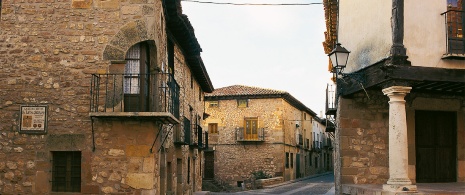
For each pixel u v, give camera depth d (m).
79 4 10.86
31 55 10.77
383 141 13.13
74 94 10.62
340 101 13.09
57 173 10.64
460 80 10.63
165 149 13.16
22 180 10.48
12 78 10.72
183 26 14.59
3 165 10.53
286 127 37.22
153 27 10.78
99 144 10.45
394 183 10.23
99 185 10.36
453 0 10.95
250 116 36.50
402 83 10.40
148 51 11.26
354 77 11.77
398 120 10.38
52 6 10.88
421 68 10.45
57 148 10.50
